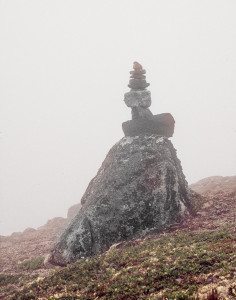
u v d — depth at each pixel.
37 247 34.06
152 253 17.81
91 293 14.16
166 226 25.22
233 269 12.67
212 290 11.20
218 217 25.20
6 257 31.55
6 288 19.55
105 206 26.30
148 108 30.95
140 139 29.61
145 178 26.91
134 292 13.05
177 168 29.05
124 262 17.45
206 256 14.91
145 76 30.94
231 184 36.62
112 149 31.00
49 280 17.69
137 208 25.78
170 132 30.80
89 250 24.89
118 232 25.22
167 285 12.98
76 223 26.41
